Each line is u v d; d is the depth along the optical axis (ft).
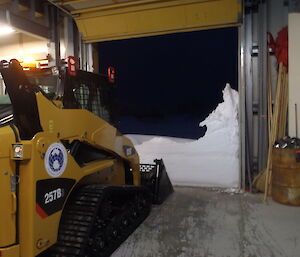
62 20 17.88
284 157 12.55
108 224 8.64
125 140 11.23
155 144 16.72
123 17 15.11
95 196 8.13
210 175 15.64
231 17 14.01
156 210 12.28
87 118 8.59
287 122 14.53
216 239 9.46
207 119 15.98
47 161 6.75
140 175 13.04
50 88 8.64
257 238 9.50
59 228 7.57
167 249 8.84
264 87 14.80
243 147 14.76
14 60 6.21
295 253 8.50
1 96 8.68
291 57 13.83
